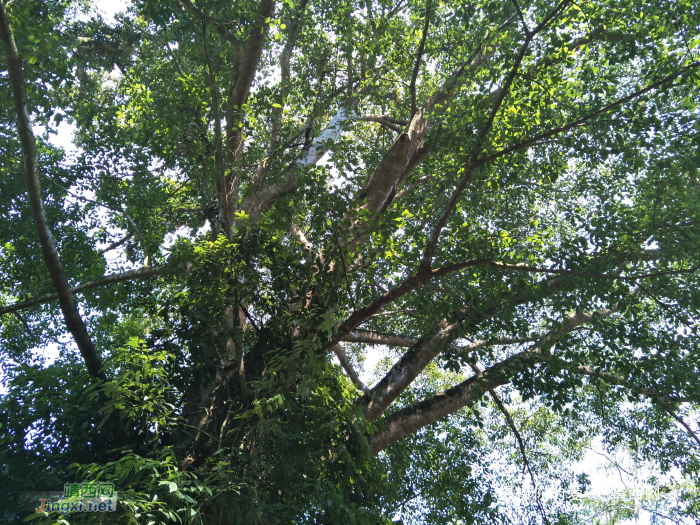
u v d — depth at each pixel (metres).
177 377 6.62
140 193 9.01
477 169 7.60
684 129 6.93
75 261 9.65
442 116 7.66
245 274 6.66
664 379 8.15
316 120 9.72
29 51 5.77
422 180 11.04
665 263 7.06
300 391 5.72
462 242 7.66
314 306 6.90
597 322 7.69
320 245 7.58
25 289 10.02
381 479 6.71
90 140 8.73
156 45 10.80
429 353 8.61
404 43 9.79
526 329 8.46
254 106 8.24
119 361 5.67
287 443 5.88
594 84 7.89
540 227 10.64
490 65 6.88
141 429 6.26
